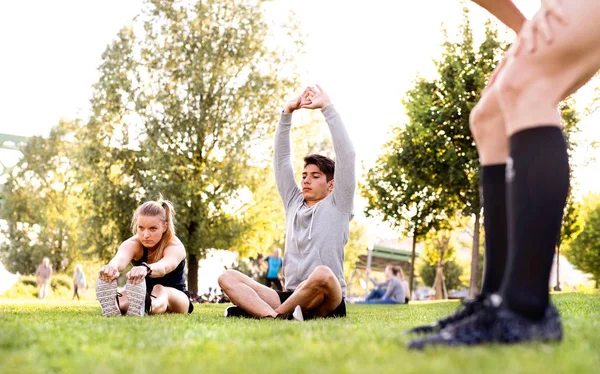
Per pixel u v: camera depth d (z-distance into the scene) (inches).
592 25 67.1
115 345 74.6
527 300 64.3
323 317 156.8
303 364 55.2
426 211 731.4
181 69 852.0
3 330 88.0
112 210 846.5
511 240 67.1
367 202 775.1
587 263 1296.8
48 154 1424.7
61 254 1419.8
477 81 635.5
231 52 853.2
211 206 837.2
